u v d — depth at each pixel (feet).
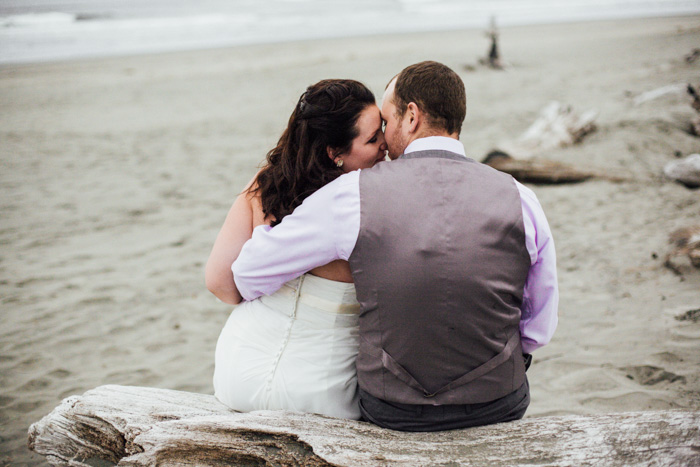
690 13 106.01
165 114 37.88
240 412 5.96
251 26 106.83
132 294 15.12
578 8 130.41
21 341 12.92
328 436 5.13
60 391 11.05
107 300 14.83
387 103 5.35
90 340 12.98
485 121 30.83
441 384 4.89
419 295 4.59
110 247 18.15
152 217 20.61
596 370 10.28
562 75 43.29
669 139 23.84
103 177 25.41
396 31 96.37
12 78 55.21
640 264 14.24
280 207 5.47
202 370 11.73
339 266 5.35
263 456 5.14
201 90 45.70
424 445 5.01
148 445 5.30
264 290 5.50
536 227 4.83
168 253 17.61
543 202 19.52
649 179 20.42
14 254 17.76
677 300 12.23
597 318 12.07
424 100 5.01
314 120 5.23
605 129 25.63
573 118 24.91
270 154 5.76
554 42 66.59
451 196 4.69
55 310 14.33
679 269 13.44
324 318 5.53
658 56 48.16
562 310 12.59
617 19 100.17
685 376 9.73
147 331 13.34
